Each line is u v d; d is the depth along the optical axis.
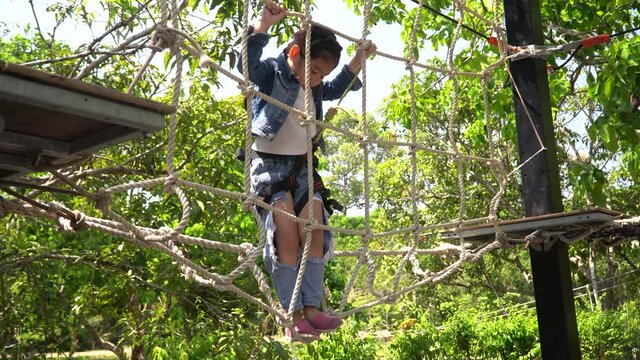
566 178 17.52
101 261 8.45
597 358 14.96
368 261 4.02
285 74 3.60
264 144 3.60
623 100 7.49
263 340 7.84
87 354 25.47
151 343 8.53
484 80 5.29
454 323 14.81
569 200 17.23
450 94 13.62
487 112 5.26
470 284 19.75
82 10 7.73
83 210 8.23
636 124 7.52
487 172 18.28
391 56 4.16
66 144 2.88
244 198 3.22
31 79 2.25
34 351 8.93
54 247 9.24
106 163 8.60
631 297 19.53
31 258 7.88
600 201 7.43
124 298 8.87
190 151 8.67
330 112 3.94
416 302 17.17
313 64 3.66
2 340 8.34
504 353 14.62
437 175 18.97
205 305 9.07
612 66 7.52
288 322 3.35
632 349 15.12
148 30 4.08
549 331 5.27
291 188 3.57
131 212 8.63
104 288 8.84
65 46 9.18
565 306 5.23
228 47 7.00
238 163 8.85
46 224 8.61
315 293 3.61
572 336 5.26
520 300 22.19
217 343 7.97
